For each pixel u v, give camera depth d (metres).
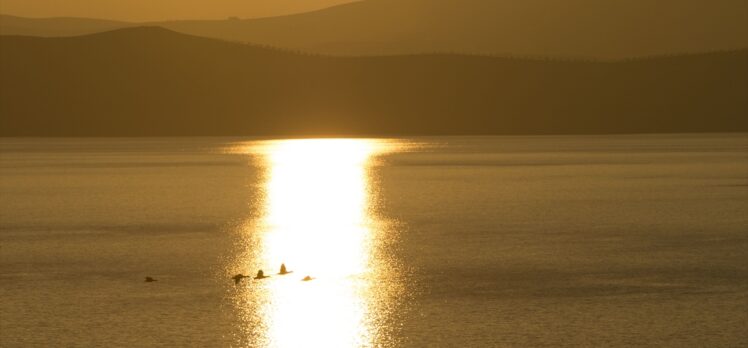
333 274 97.75
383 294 88.31
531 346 71.00
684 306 82.44
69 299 86.75
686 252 108.81
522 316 79.50
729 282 91.69
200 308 83.19
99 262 105.44
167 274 98.25
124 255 110.12
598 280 93.31
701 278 93.62
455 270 99.00
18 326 77.06
